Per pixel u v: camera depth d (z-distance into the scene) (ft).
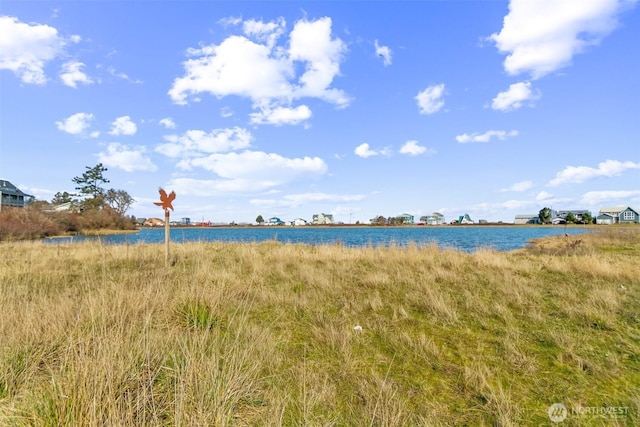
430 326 15.12
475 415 8.79
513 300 18.81
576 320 15.64
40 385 8.70
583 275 25.26
